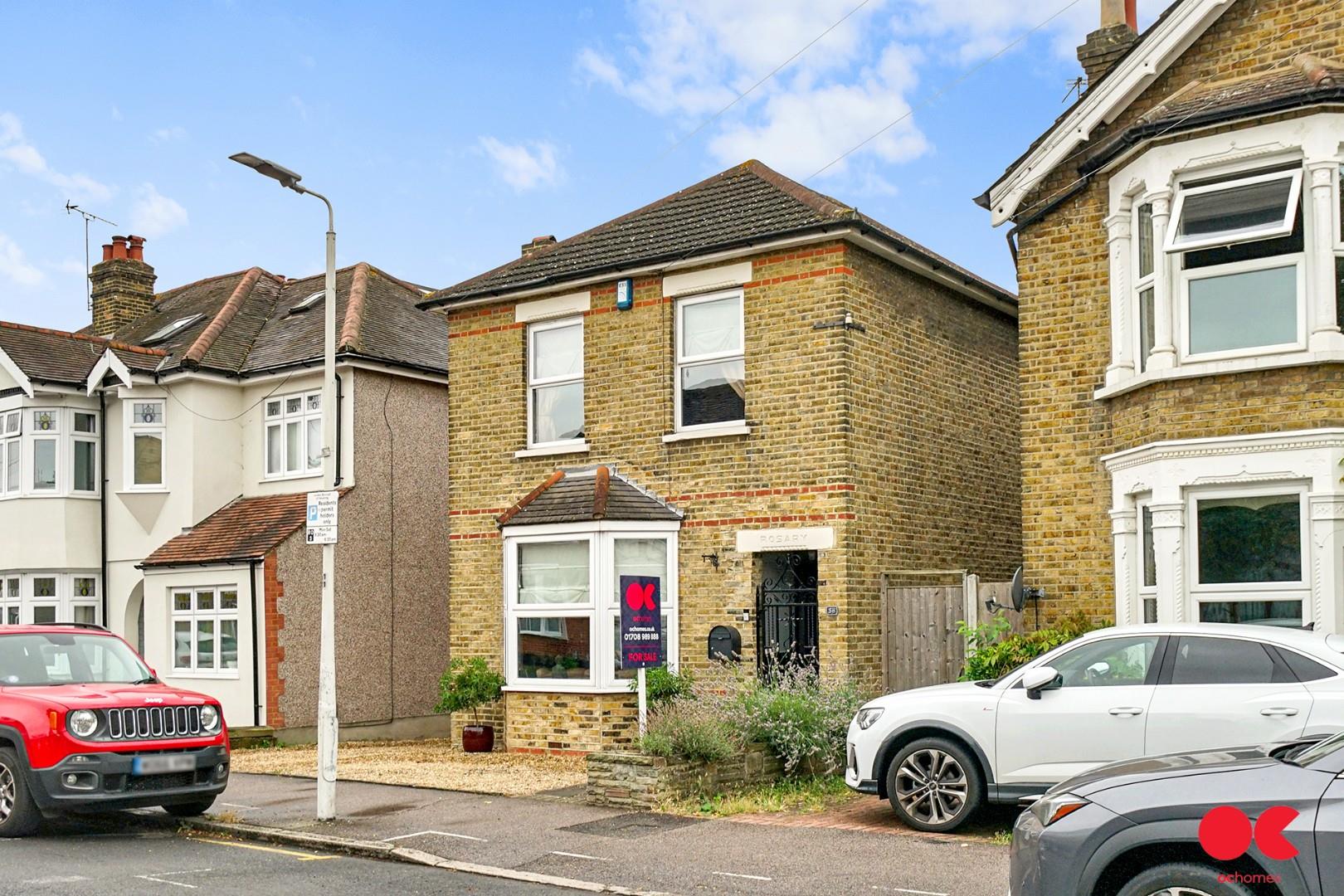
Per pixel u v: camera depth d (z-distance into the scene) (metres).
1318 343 11.10
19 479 22.97
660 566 15.63
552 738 15.86
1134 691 9.02
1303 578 11.07
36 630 12.24
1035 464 13.45
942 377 16.47
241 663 19.53
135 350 22.42
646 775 11.27
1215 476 11.48
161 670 20.78
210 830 11.03
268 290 25.80
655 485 15.86
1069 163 13.66
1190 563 11.69
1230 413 11.52
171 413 22.19
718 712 12.28
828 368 14.60
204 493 21.86
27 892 8.43
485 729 16.61
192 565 20.23
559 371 17.09
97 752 10.59
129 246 27.94
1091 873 5.55
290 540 19.83
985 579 16.95
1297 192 11.27
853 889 8.06
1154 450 11.86
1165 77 13.11
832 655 14.20
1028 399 13.57
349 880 8.80
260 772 15.10
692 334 15.94
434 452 22.09
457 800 12.13
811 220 14.79
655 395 15.96
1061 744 9.23
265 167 11.23
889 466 15.16
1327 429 10.96
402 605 21.27
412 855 9.55
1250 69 12.53
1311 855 5.11
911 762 9.91
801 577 15.17
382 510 21.14
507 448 17.30
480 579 17.30
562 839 10.02
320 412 21.28
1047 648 12.16
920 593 14.19
